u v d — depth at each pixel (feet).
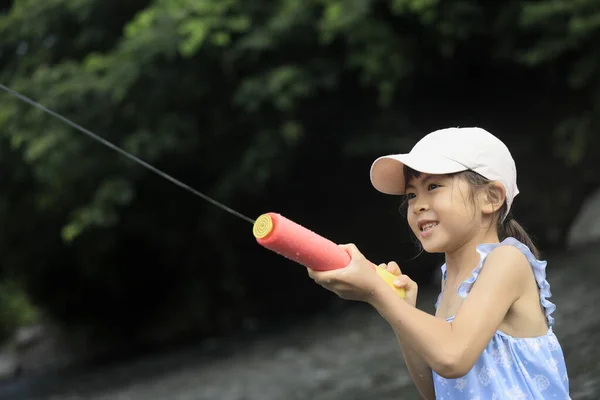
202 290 69.77
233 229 66.28
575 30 49.03
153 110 56.95
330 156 62.90
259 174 58.03
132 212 65.51
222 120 59.47
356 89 58.49
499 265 11.08
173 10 53.72
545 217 61.05
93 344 75.77
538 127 60.39
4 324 83.56
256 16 55.31
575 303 37.06
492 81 60.54
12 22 61.57
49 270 74.02
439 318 11.11
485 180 11.56
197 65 56.39
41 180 58.13
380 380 31.50
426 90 60.59
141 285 73.82
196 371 47.83
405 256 64.59
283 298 68.44
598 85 54.85
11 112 54.65
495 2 53.93
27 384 61.67
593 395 20.95
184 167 63.77
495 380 11.18
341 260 10.43
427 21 51.37
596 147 57.31
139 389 46.32
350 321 52.49
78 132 55.01
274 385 36.29
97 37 61.26
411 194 12.09
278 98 53.62
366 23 52.75
